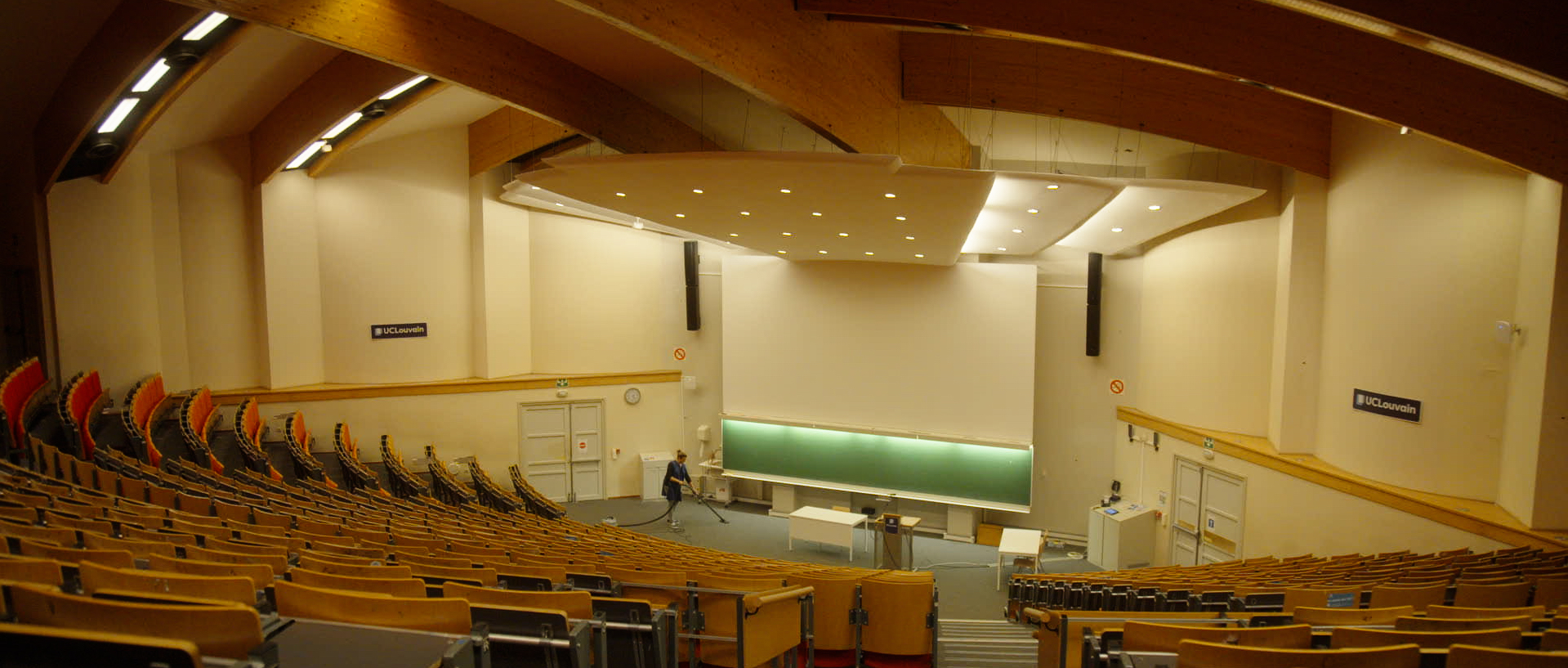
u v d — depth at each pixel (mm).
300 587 2996
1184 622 4715
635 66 10734
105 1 9047
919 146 11500
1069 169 13898
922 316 15969
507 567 5344
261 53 10820
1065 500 15781
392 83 11055
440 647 2494
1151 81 10633
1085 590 7805
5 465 7281
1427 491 9703
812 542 15359
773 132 13227
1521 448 8680
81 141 10883
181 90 9703
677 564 7188
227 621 2166
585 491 17656
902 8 8141
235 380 14539
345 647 2467
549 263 17422
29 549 3723
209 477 8930
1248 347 12578
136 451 9758
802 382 16859
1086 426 15594
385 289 15695
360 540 6465
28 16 9062
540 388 17016
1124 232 12578
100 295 12906
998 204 9430
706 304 18062
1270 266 12320
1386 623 4652
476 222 16422
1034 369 15789
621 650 3797
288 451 13609
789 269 16875
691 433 18219
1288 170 11922
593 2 5898
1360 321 10648
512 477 14914
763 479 17250
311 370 15250
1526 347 8641
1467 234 9273
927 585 6461
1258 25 7859
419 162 15883
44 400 11664
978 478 15727
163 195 13641
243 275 14547
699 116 12617
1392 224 10133
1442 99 7840
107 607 2189
